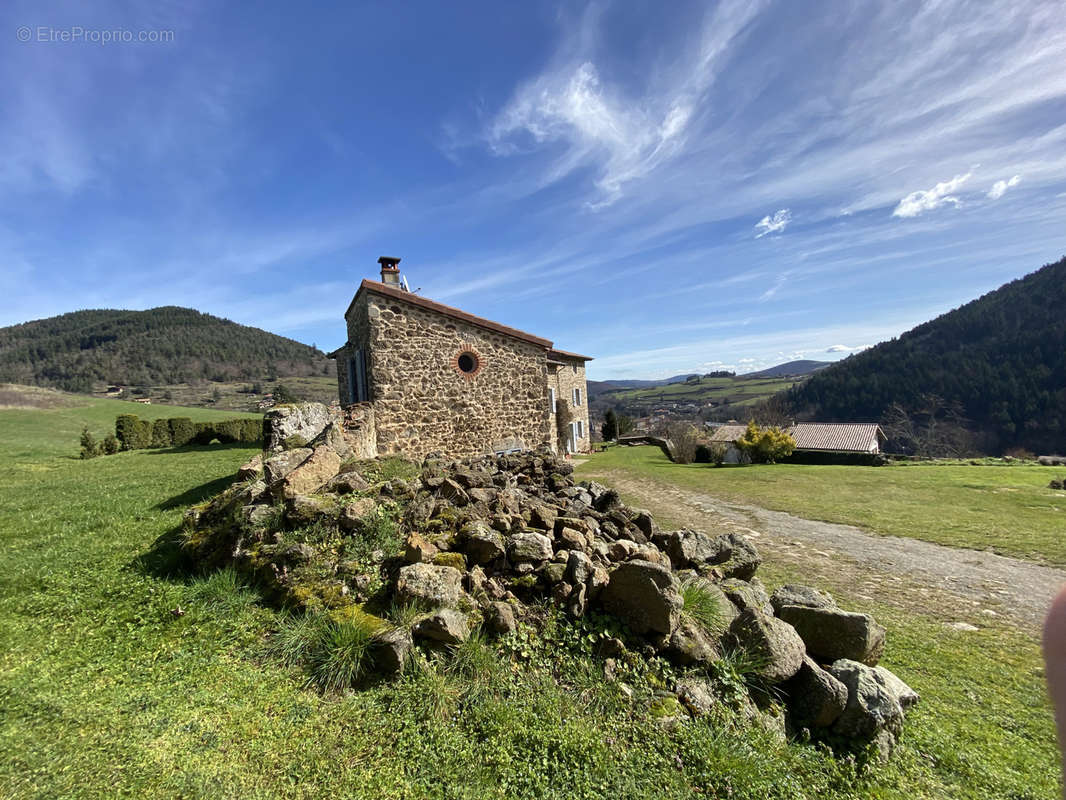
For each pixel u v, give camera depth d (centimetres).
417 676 306
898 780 286
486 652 322
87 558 548
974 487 1420
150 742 260
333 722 277
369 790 232
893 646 486
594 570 381
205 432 2278
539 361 1302
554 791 238
